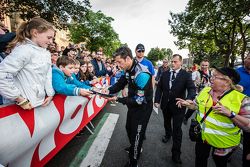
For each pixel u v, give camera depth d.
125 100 2.61
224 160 2.14
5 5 13.81
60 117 2.61
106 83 7.29
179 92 3.43
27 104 1.85
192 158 3.28
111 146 3.42
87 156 3.02
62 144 2.78
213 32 24.12
